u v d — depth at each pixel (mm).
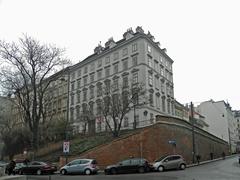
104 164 36000
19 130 53406
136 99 47375
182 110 76250
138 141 38125
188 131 47531
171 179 21156
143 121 49719
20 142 52438
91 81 65875
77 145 44562
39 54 41938
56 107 74500
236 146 108688
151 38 61156
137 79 55719
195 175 24172
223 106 106375
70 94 71562
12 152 52906
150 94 55531
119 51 60906
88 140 46594
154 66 59594
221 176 23031
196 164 41375
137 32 59031
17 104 48406
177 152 42094
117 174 29672
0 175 15211
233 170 29266
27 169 32250
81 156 36281
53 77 44531
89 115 56062
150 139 38969
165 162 31906
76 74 71125
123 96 45688
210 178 21516
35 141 41656
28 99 42250
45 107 51250
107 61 63094
